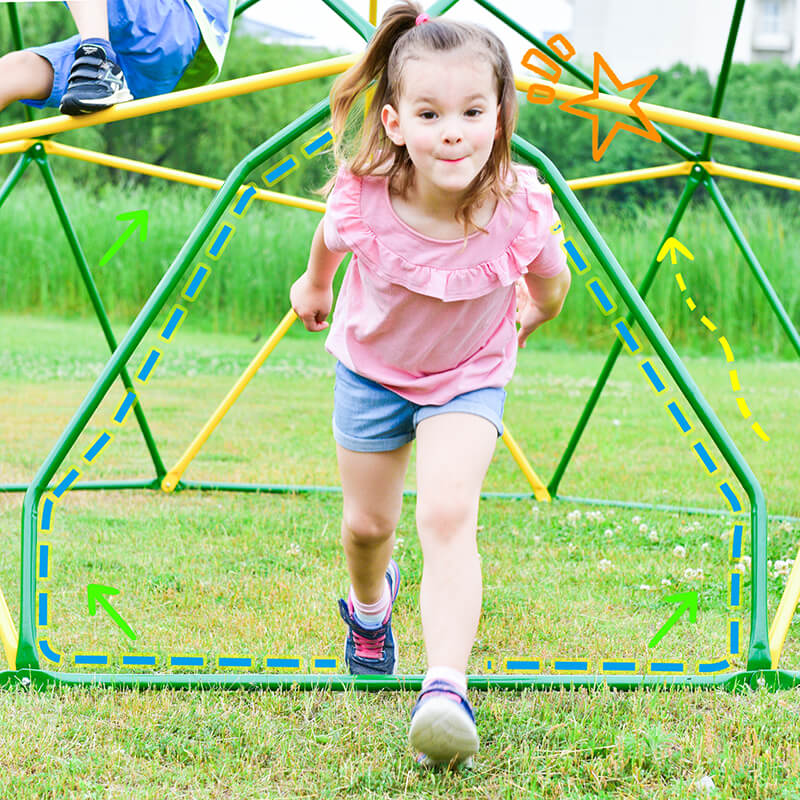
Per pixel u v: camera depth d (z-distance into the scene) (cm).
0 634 235
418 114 197
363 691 231
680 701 224
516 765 196
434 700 186
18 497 434
